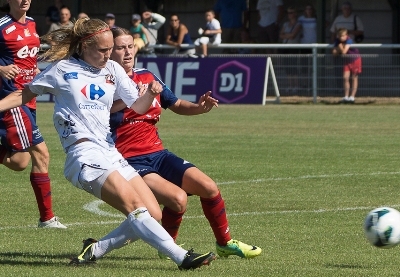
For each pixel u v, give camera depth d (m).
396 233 13.80
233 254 14.89
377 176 25.67
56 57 13.60
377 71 50.97
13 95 13.79
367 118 43.62
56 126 13.69
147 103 13.91
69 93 13.52
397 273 13.48
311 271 13.55
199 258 13.11
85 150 13.38
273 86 52.00
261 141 34.78
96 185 13.24
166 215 14.77
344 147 32.78
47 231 17.67
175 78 51.50
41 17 70.31
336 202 21.34
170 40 54.19
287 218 19.19
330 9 62.25
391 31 61.78
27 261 14.37
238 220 18.94
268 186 23.91
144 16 55.00
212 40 53.84
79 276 12.93
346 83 51.06
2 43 18.69
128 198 13.16
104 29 13.47
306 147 32.81
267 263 14.36
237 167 27.55
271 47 52.28
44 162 18.33
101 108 13.66
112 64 14.03
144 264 14.19
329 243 16.36
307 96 51.97
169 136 36.59
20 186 23.91
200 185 14.57
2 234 17.23
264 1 57.25
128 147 14.91
